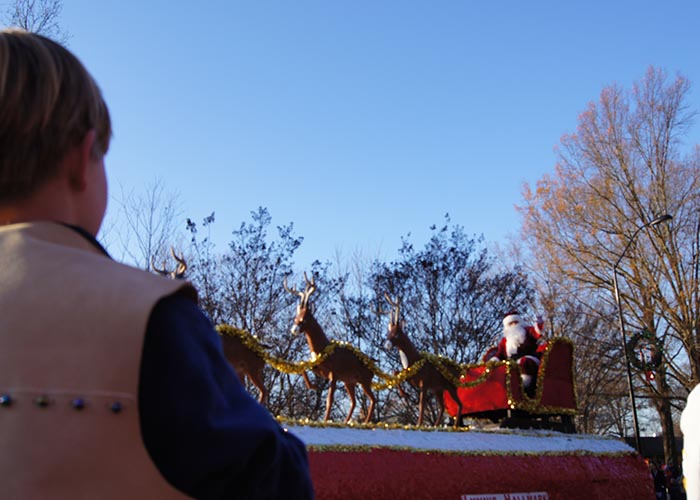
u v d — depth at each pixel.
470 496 9.76
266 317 24.80
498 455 10.73
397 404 30.44
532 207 32.41
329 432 9.17
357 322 29.91
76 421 1.30
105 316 1.37
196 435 1.35
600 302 32.91
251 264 25.70
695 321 29.36
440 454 9.91
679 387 34.97
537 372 13.73
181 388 1.36
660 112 31.53
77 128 1.61
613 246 30.98
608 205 31.16
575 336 33.53
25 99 1.52
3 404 1.31
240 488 1.42
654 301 30.27
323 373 10.60
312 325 10.55
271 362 9.80
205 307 24.08
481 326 30.81
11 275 1.42
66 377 1.33
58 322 1.36
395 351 29.55
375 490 8.72
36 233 1.51
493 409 13.02
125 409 1.33
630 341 25.48
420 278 31.31
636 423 24.25
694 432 3.21
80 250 1.50
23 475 1.27
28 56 1.56
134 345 1.35
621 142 31.62
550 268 31.66
